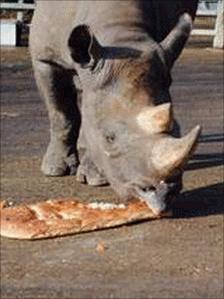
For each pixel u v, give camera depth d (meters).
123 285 6.91
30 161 10.56
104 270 7.20
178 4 9.06
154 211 7.43
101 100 7.70
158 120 7.36
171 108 7.35
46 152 10.25
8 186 9.42
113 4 8.46
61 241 7.82
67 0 8.98
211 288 6.89
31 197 8.99
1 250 7.62
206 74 18.73
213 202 8.93
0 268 7.22
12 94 15.51
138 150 7.40
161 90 7.70
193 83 17.45
